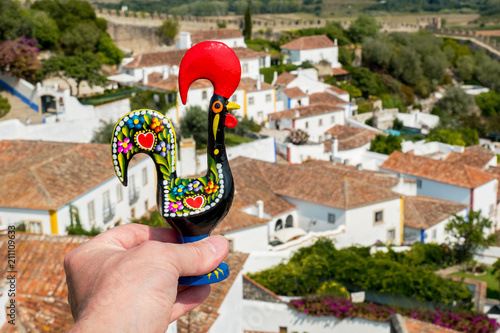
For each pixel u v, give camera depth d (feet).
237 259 72.95
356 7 459.73
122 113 190.60
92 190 107.86
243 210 128.36
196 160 154.61
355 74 308.60
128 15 308.60
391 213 134.82
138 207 123.85
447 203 150.10
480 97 316.19
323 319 80.64
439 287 95.55
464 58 359.46
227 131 205.26
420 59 338.34
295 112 227.61
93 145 124.06
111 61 257.14
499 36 451.12
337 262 102.73
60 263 53.06
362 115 271.90
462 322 78.43
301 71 266.57
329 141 208.44
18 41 205.16
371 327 79.61
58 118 174.40
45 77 208.33
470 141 251.80
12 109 187.62
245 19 339.77
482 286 97.25
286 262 108.99
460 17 500.33
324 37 320.50
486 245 134.31
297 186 138.82
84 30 249.75
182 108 204.64
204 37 286.25
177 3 391.24
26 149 122.72
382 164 175.83
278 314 81.71
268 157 178.60
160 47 308.60
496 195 166.09
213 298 62.18
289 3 450.30
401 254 124.16
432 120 272.92
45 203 98.63
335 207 129.18
